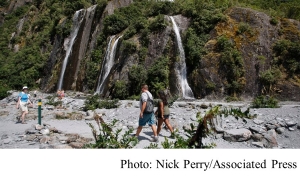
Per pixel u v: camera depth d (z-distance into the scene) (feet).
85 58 101.65
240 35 78.07
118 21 98.84
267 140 30.73
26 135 32.07
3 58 152.76
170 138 31.45
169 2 95.66
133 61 80.33
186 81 78.02
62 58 114.42
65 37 121.19
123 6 112.98
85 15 116.78
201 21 83.15
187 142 20.49
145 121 29.32
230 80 72.95
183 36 83.25
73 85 100.83
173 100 56.49
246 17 81.51
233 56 74.08
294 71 73.51
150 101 29.45
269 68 75.31
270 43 78.23
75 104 60.08
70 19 125.18
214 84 73.20
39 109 36.78
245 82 72.79
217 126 32.83
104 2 109.60
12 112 51.80
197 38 80.64
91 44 104.78
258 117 38.81
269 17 83.25
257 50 76.02
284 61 75.51
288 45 75.82
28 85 117.80
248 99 71.46
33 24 159.02
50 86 110.32
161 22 83.41
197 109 48.96
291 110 43.11
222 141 31.35
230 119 37.11
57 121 42.86
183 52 80.79
